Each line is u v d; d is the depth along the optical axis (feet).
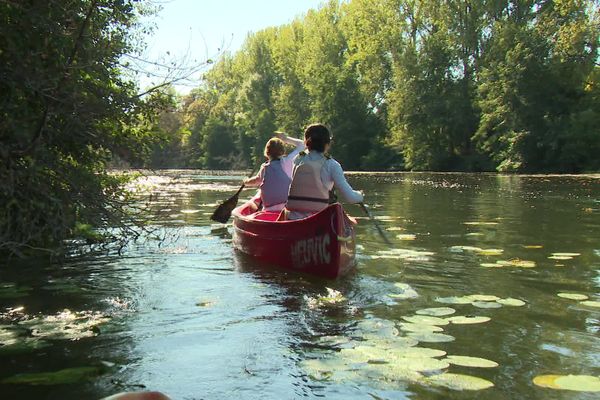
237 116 175.83
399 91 123.54
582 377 7.80
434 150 123.54
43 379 7.93
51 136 14.55
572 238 20.68
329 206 14.15
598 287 13.14
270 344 9.34
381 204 35.53
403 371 8.02
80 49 14.39
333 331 10.01
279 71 161.99
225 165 182.70
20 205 13.99
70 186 15.51
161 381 7.89
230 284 13.85
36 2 13.05
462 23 118.83
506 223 25.23
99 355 8.89
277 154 20.18
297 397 7.31
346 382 7.71
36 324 10.49
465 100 118.73
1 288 13.32
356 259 16.79
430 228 23.62
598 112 97.25
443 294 12.62
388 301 12.09
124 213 17.37
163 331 10.07
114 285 13.71
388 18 126.31
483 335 9.71
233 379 7.93
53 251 14.71
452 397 7.21
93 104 14.98
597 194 44.01
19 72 12.73
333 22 150.00
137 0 15.87
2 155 12.66
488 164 114.42
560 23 101.71
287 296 12.60
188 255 18.01
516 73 100.58
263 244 16.98
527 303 11.79
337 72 137.90
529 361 8.47
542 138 99.71
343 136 136.87
